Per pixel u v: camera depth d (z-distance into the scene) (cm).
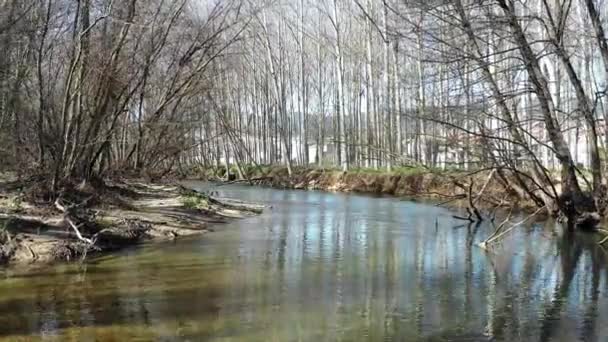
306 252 1488
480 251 1519
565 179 1959
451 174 2384
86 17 1822
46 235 1445
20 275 1183
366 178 3547
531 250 1539
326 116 5416
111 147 2855
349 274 1233
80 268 1262
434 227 1962
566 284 1170
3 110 1978
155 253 1451
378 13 3712
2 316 904
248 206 2598
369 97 4106
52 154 1828
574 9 2852
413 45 3694
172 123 2645
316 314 943
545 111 1900
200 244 1598
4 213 1506
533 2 2550
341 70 4238
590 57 2688
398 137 3553
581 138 3419
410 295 1070
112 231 1606
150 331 841
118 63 2150
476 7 1817
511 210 1900
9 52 2000
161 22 2231
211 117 4962
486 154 2064
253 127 5738
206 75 3322
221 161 5903
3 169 2022
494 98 1920
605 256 1459
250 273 1232
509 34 1830
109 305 975
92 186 2011
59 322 877
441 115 2772
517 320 927
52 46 1992
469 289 1120
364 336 839
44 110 1927
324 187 3828
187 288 1097
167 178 3644
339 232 1844
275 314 938
